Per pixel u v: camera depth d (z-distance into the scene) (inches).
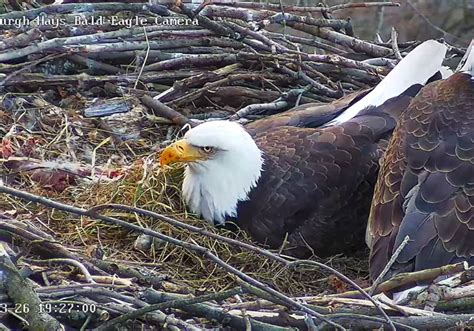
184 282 435.8
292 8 554.9
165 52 556.1
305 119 508.1
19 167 482.3
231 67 554.6
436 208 419.5
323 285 451.2
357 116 494.3
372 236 434.6
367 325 373.1
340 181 471.2
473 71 457.7
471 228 415.8
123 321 359.3
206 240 458.6
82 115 527.8
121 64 561.6
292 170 473.1
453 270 384.2
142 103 536.4
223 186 472.7
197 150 470.6
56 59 542.3
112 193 471.5
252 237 476.1
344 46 589.3
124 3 522.3
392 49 574.2
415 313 377.1
